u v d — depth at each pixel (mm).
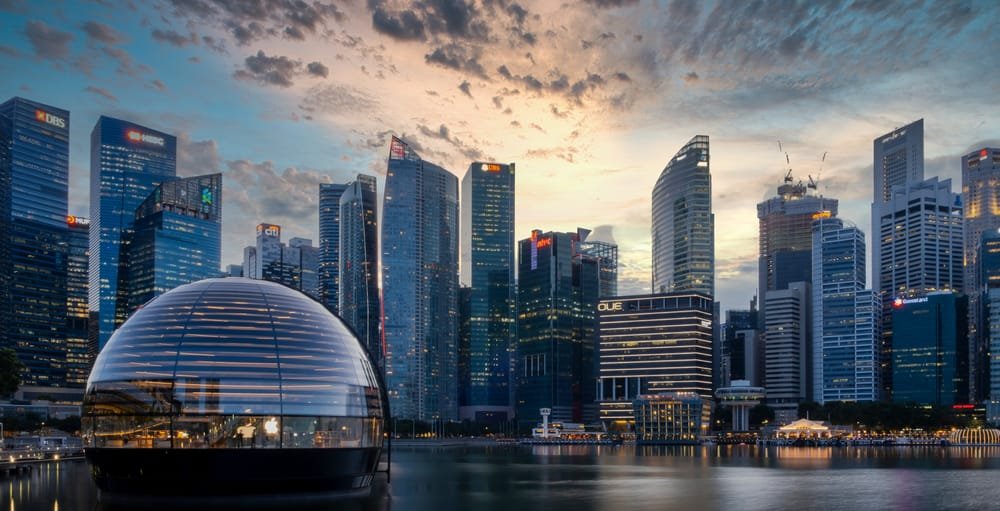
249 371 93438
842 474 177500
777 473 181875
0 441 165875
